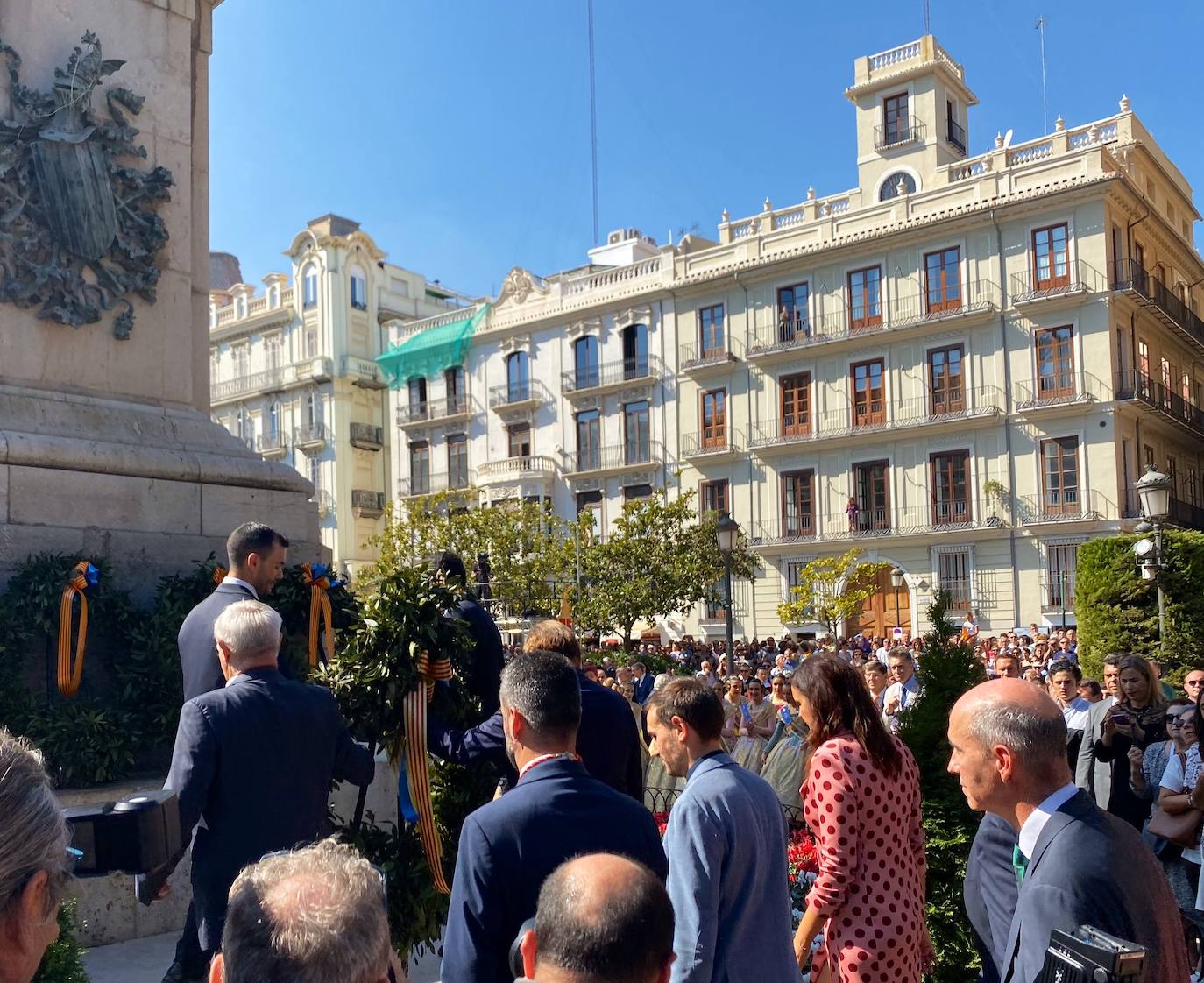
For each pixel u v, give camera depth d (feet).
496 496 140.56
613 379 135.03
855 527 114.93
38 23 23.89
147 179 25.36
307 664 20.83
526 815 8.96
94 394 24.34
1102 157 103.60
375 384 162.09
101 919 17.20
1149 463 111.45
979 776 8.93
